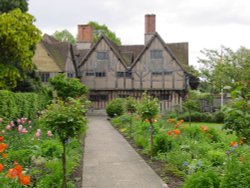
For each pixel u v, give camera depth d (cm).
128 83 3759
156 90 3709
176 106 3406
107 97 3828
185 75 3656
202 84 3784
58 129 679
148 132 1492
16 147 977
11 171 516
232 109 581
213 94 3581
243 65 2822
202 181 573
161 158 1012
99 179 820
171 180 804
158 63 3703
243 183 485
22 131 1080
